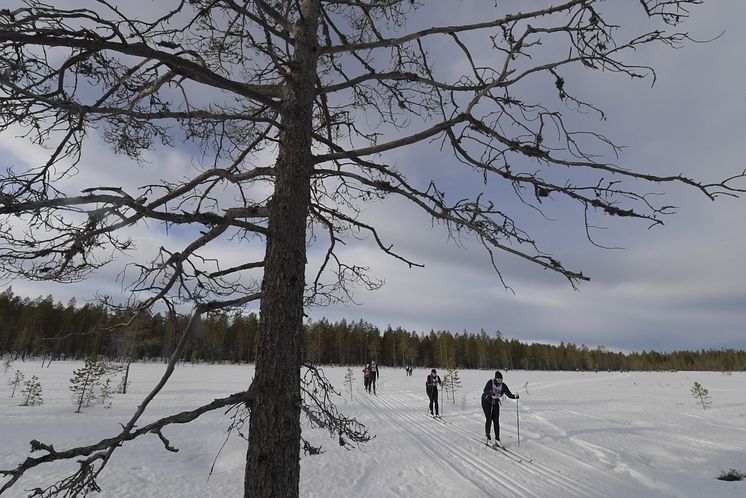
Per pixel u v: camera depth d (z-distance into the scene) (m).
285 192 2.66
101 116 2.78
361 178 3.19
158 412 16.06
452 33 3.04
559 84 2.83
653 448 9.41
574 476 7.40
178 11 2.96
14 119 2.54
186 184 2.95
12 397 19.34
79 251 2.50
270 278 2.49
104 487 7.06
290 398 2.30
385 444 10.06
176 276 2.64
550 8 2.68
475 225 2.91
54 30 1.95
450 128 2.98
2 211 1.86
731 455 8.70
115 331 2.97
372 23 3.77
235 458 9.20
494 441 10.30
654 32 2.46
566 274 2.59
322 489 6.85
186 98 2.92
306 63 3.01
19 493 6.80
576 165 2.65
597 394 24.83
